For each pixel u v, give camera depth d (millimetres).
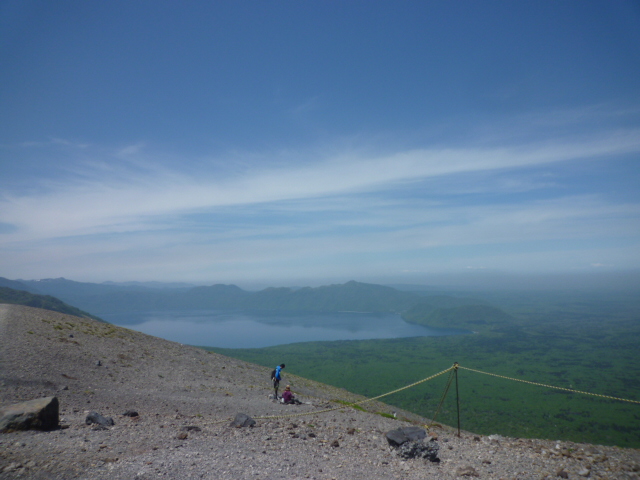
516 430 121562
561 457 13227
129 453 10594
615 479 11094
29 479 8203
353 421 22672
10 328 30922
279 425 17156
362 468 11102
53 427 12703
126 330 50031
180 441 12359
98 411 17344
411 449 12531
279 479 9500
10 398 17469
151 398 22469
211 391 28344
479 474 10836
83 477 8594
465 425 126062
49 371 23125
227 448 12016
